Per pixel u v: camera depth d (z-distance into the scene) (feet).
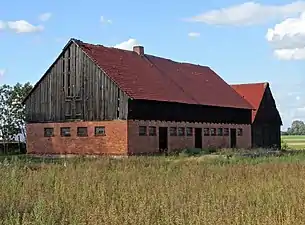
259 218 42.91
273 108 254.06
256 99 244.83
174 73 212.84
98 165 101.50
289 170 89.15
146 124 173.06
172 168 97.30
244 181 71.56
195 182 69.67
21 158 149.79
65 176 76.13
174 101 184.44
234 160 126.62
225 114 216.74
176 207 48.06
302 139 446.19
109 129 169.99
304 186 63.16
